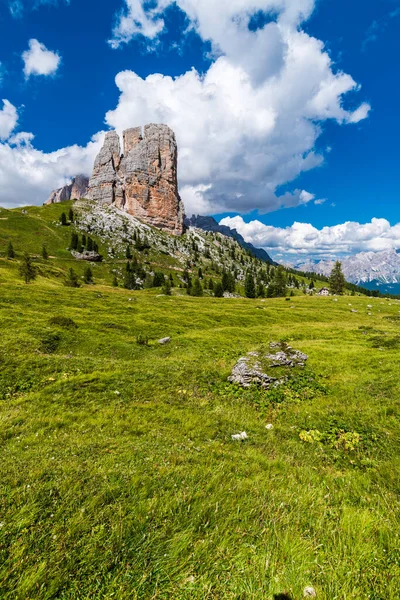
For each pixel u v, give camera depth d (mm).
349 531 5164
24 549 4203
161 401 14945
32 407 13086
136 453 8406
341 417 13031
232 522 5289
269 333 39062
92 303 49250
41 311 38625
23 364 19469
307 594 3875
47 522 4836
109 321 37531
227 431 11633
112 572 4078
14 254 116250
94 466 7152
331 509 6164
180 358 26156
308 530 5219
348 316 63875
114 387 16281
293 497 6492
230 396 16391
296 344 31062
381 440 10672
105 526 4875
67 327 31016
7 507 5156
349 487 7449
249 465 8336
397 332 40219
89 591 3797
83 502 5461
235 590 3934
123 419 12273
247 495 6250
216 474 7129
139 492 5930
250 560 4441
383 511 6117
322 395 16562
